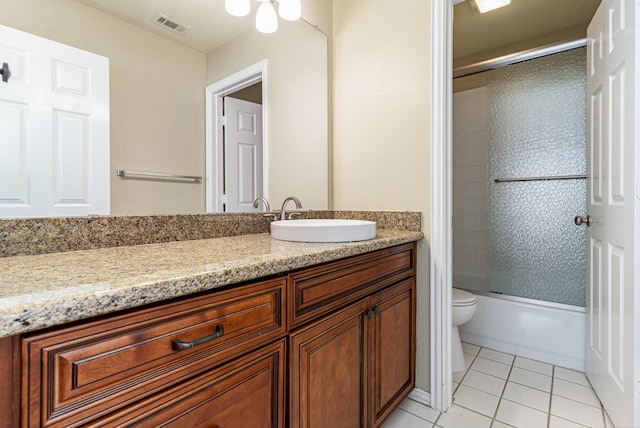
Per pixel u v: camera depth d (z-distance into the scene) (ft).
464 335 7.38
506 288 8.70
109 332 1.73
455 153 9.87
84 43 3.20
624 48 3.95
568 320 6.17
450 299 4.98
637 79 3.63
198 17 4.18
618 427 4.23
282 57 5.25
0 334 1.36
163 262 2.48
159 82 3.80
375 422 4.01
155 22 3.77
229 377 2.33
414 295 5.01
